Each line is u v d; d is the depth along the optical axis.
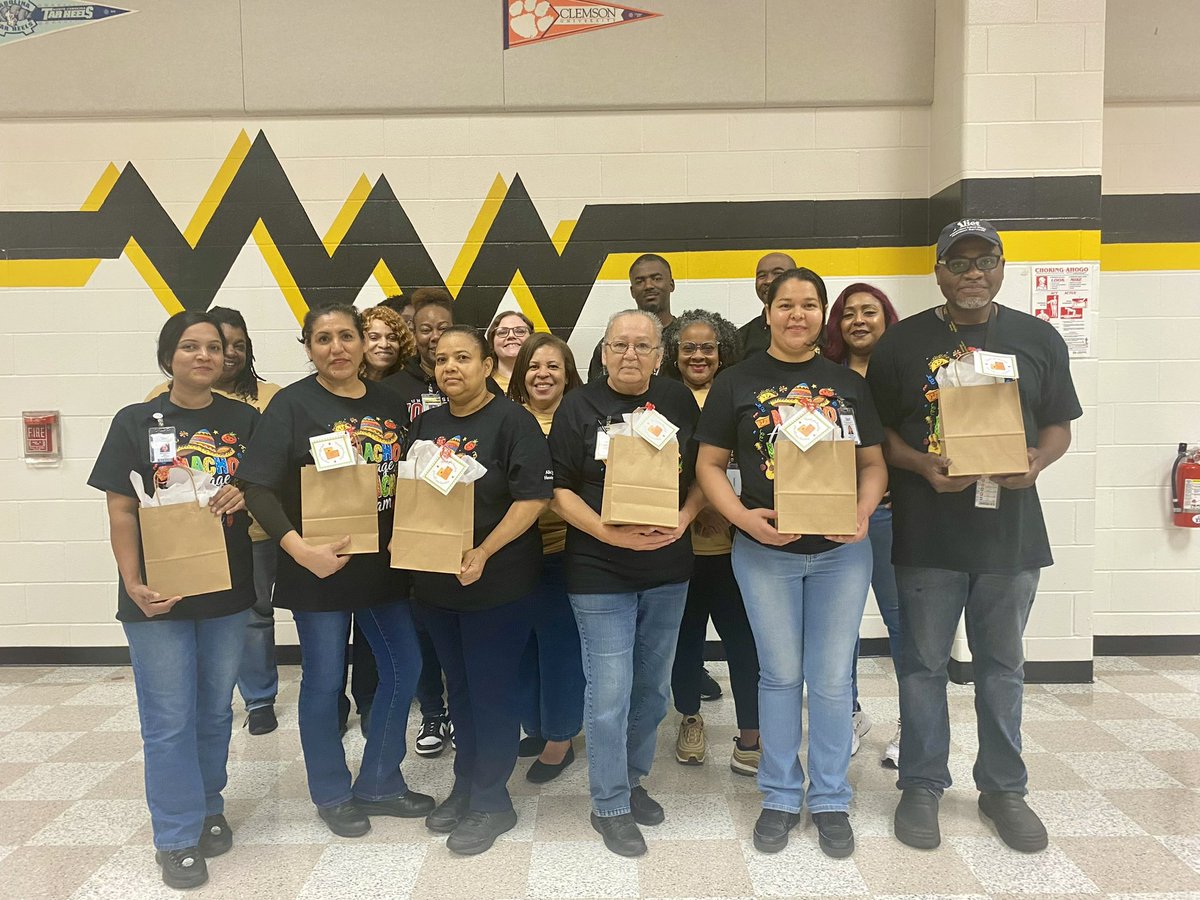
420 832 2.22
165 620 1.96
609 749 2.08
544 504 2.07
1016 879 1.95
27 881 2.00
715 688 3.21
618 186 3.59
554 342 2.57
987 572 2.06
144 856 2.11
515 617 2.10
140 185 3.57
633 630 2.08
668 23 3.51
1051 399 2.10
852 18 3.50
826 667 2.07
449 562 1.95
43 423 3.57
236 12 3.49
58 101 3.51
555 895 1.91
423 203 3.60
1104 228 3.60
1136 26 3.50
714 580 2.44
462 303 3.62
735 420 2.06
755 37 3.51
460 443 2.07
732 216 3.59
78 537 3.64
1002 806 2.14
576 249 3.61
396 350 3.00
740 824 2.23
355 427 2.11
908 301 3.60
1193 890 1.90
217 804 2.17
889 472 2.21
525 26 3.51
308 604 2.07
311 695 2.16
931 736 2.16
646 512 1.92
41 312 3.60
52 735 2.91
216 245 3.59
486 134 3.58
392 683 2.24
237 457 2.06
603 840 2.14
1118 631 3.72
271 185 3.59
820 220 3.59
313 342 2.08
